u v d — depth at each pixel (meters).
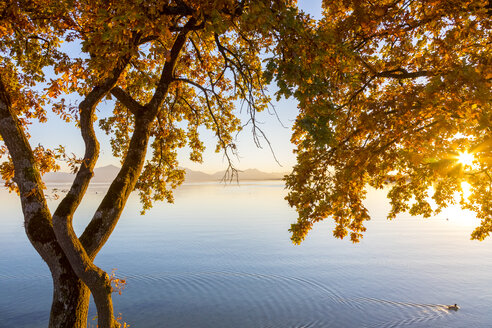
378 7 7.50
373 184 10.39
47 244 5.34
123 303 25.91
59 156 5.45
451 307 25.36
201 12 4.51
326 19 9.30
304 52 4.50
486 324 22.47
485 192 9.78
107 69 4.51
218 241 52.84
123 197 6.07
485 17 6.39
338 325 22.34
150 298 27.03
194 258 40.56
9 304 24.53
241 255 42.66
